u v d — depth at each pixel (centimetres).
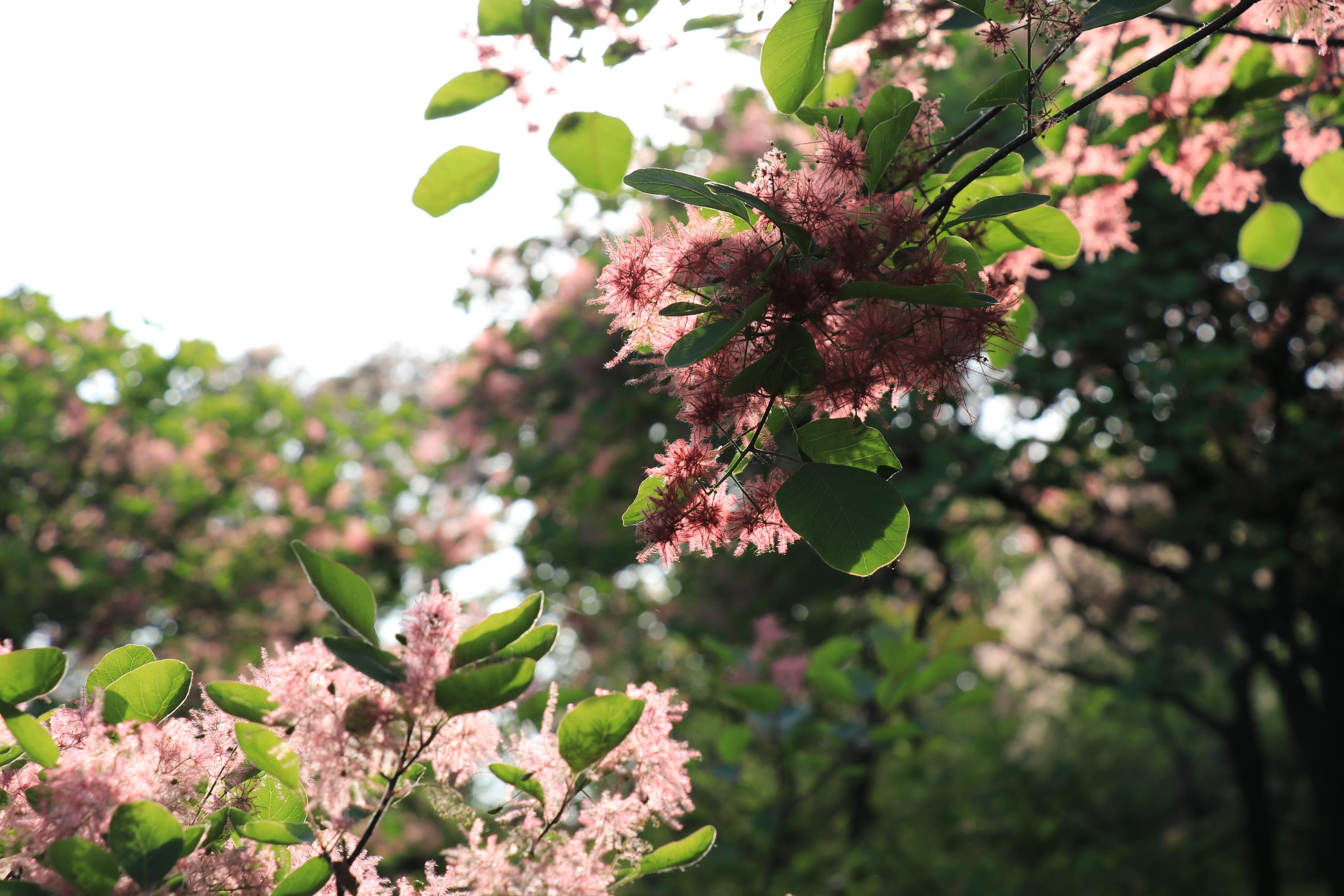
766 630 470
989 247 189
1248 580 738
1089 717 1461
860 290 133
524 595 1023
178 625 926
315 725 125
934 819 999
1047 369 713
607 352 838
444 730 130
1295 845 1316
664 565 154
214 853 137
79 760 133
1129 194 252
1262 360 814
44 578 811
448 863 135
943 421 747
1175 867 1005
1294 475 730
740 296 140
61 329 917
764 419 145
